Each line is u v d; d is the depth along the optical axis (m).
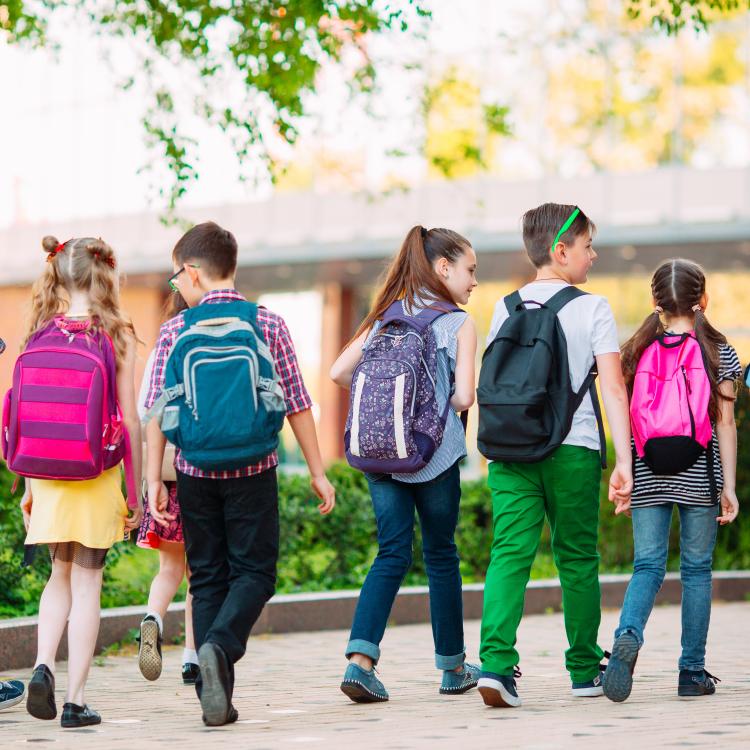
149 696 6.38
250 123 14.54
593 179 25.48
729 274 29.56
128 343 5.46
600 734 4.88
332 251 27.89
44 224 33.59
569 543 5.77
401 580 5.88
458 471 5.95
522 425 5.52
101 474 5.38
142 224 31.41
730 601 12.69
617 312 29.73
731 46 24.78
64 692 6.52
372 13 13.48
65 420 5.20
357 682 5.78
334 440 32.50
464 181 26.47
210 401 5.18
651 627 10.03
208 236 5.55
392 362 5.67
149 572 11.41
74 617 5.39
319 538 11.80
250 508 5.38
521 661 7.76
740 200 24.39
